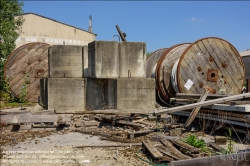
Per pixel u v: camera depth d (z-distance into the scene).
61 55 10.55
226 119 7.21
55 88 10.03
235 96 7.33
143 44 9.88
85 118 9.04
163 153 5.52
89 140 6.96
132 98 9.55
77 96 10.15
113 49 9.60
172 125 7.93
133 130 7.82
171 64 12.48
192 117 7.77
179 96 9.46
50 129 8.02
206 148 5.86
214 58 11.58
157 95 13.27
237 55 11.89
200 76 11.41
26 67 13.83
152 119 8.95
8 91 13.72
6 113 8.20
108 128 8.17
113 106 9.66
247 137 6.59
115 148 6.24
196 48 11.36
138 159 5.46
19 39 26.70
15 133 7.65
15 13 17.41
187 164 3.78
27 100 13.75
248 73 19.62
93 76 9.70
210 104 7.45
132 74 9.80
